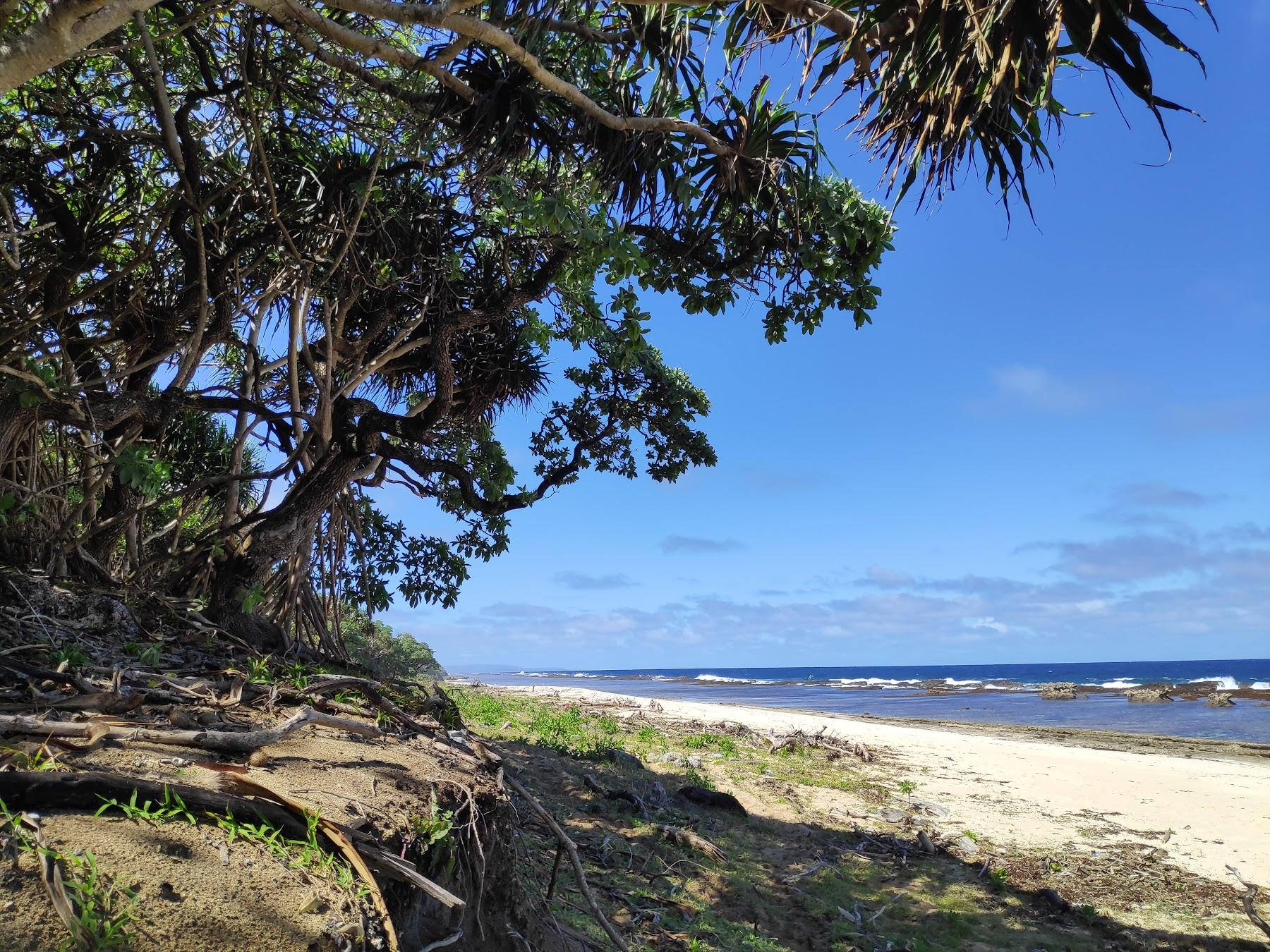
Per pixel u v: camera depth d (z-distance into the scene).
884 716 33.09
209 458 9.83
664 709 22.45
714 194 6.47
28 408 5.15
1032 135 4.27
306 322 7.78
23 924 1.53
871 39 4.33
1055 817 11.66
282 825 2.24
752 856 8.36
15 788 1.91
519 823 5.53
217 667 4.33
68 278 6.08
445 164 6.31
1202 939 7.44
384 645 23.95
